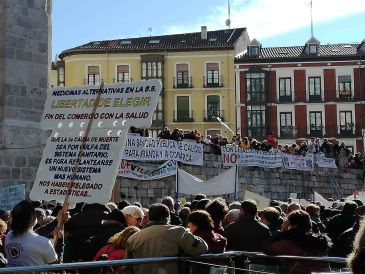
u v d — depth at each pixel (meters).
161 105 62.03
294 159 36.81
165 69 62.06
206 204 10.03
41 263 7.00
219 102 61.72
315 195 24.42
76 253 9.10
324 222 14.05
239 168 33.19
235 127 61.59
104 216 9.29
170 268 6.37
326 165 39.69
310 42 62.44
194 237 6.78
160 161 28.28
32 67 19.33
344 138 61.06
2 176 18.38
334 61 61.75
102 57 62.34
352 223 10.80
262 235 8.88
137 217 8.96
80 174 7.80
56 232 7.66
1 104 18.61
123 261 5.90
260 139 61.38
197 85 61.84
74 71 62.50
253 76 61.97
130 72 62.22
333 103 61.53
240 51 64.56
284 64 61.91
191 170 30.16
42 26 19.72
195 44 62.53
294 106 61.72
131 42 64.38
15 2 18.91
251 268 7.06
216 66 61.97
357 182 42.69
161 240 6.70
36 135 19.27
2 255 7.32
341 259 6.36
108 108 7.91
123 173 26.58
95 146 7.84
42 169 8.07
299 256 6.92
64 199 7.81
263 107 61.72
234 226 9.00
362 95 61.38
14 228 7.07
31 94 19.27
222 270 6.83
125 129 7.73
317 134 61.38
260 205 17.89
